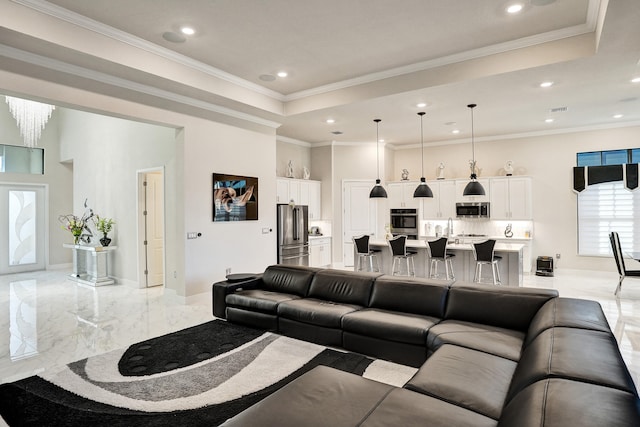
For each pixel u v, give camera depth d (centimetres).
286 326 387
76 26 371
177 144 545
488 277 605
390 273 695
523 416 127
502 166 820
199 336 396
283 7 356
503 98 540
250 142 643
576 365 161
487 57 448
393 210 898
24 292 633
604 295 574
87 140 797
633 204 697
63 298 586
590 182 730
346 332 340
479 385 193
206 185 569
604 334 205
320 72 523
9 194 838
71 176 927
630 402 127
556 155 765
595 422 113
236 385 288
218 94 518
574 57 400
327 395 184
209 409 255
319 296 408
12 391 281
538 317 266
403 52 457
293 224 760
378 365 320
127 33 406
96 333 415
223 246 596
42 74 392
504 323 300
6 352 360
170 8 357
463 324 304
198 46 440
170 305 538
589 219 736
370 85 535
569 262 752
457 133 796
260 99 586
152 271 680
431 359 227
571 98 543
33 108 695
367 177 892
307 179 874
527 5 352
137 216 664
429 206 866
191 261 548
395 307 355
